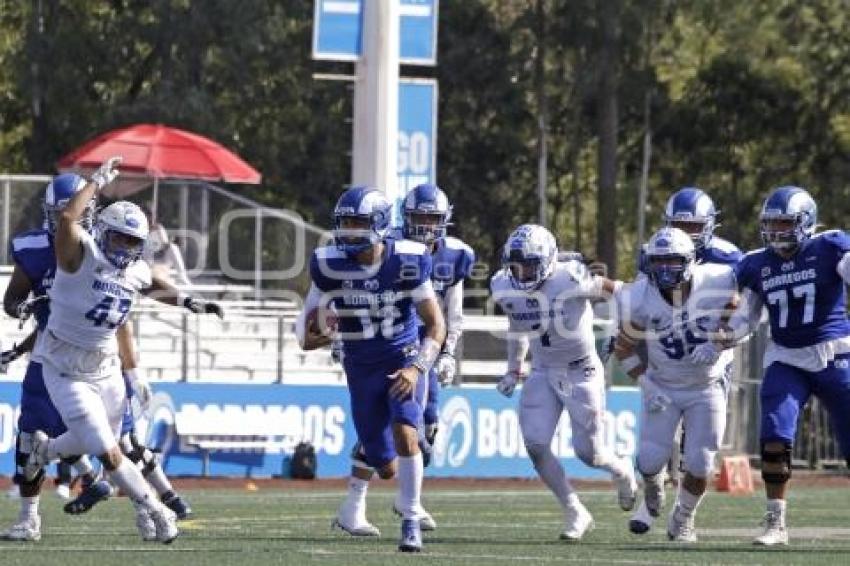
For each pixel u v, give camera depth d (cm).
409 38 6788
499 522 4316
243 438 6328
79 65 10688
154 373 6825
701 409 3647
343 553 3222
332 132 11081
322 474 6391
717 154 11625
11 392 5931
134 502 3316
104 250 3231
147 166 7519
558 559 3164
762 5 11425
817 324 3594
